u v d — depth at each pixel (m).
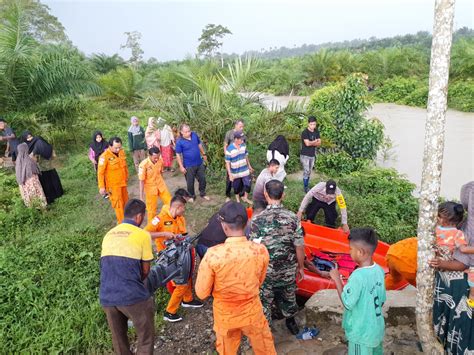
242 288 2.89
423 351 3.33
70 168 10.66
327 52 32.03
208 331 4.36
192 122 9.79
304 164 8.15
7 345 4.17
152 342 3.54
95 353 4.06
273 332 4.11
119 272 3.29
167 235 4.50
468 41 32.31
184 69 11.96
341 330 4.04
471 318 3.15
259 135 10.11
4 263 5.65
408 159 11.73
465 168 10.33
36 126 11.70
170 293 4.85
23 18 12.21
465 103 19.78
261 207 3.96
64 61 12.38
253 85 11.04
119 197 6.69
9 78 11.42
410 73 31.41
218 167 9.66
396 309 3.96
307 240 5.77
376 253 5.46
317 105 11.09
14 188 9.01
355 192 8.42
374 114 20.03
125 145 12.94
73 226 7.11
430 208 3.03
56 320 4.52
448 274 3.24
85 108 15.22
